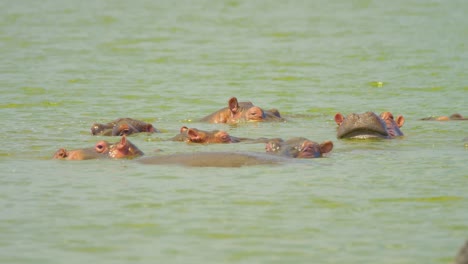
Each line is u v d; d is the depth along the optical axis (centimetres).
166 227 4822
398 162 6556
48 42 16138
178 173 6103
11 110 9675
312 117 9375
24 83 11650
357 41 16312
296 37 17212
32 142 7600
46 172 6209
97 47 15562
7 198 5459
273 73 12781
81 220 4959
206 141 7456
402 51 14738
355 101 10450
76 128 8494
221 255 4338
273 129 8475
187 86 11638
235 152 6650
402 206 5225
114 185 5775
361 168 6322
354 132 7725
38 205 5284
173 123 9012
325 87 11544
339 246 4472
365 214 5059
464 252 3950
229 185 5744
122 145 6712
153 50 15262
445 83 11519
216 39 16912
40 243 4541
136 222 4912
